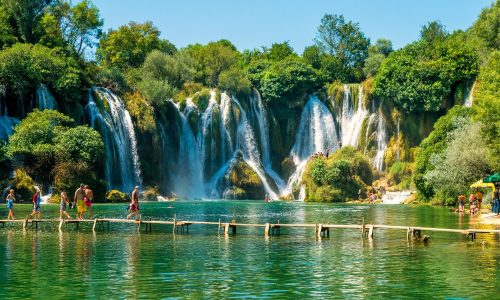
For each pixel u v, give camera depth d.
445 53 126.69
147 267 34.25
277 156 139.50
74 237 48.66
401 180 125.19
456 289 28.41
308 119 140.12
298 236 50.34
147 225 59.31
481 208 76.81
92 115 112.31
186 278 31.08
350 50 174.00
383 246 43.19
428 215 72.12
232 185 128.00
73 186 95.12
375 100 134.12
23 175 93.75
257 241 46.59
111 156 112.56
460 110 103.12
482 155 79.62
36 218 62.34
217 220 65.31
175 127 127.75
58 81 108.31
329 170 120.31
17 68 103.69
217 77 143.50
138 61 149.75
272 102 139.75
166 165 123.94
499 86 72.00
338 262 35.91
